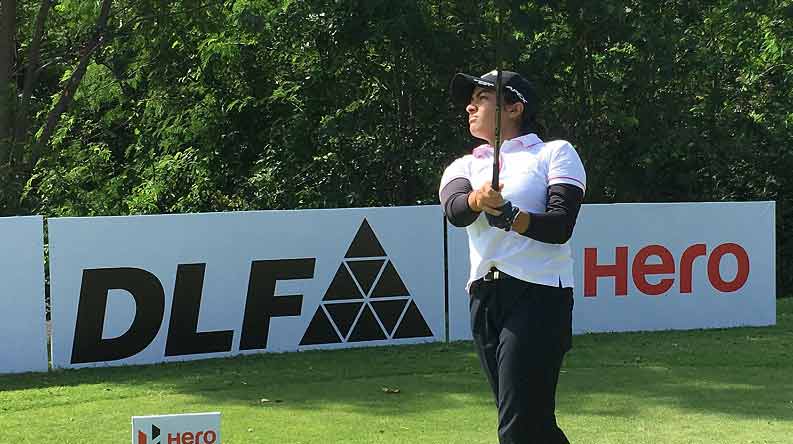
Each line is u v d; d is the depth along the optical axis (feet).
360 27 41.39
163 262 25.26
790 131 48.01
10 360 24.18
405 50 42.57
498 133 9.96
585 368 23.77
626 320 29.27
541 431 10.43
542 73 41.88
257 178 45.68
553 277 10.49
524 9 39.75
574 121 43.57
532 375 10.30
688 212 29.66
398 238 27.22
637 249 29.25
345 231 26.73
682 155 45.44
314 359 25.17
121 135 55.93
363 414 19.20
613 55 42.37
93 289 24.75
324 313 26.68
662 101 44.09
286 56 45.60
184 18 44.39
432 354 25.71
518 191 10.58
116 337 24.98
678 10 43.42
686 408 19.60
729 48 46.60
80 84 48.16
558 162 10.58
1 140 42.34
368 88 44.55
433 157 42.78
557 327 10.46
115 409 19.89
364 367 24.04
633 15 41.86
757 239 30.40
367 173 45.03
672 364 24.26
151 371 24.08
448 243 27.71
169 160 48.16
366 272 26.99
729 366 24.07
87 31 45.88
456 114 43.93
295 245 26.37
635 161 44.73
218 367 24.40
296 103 45.73
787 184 48.75
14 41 47.11
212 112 47.93
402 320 27.35
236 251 25.86
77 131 52.75
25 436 17.63
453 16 42.78
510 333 10.41
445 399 20.53
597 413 19.15
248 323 26.07
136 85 48.06
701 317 29.99
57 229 24.40
